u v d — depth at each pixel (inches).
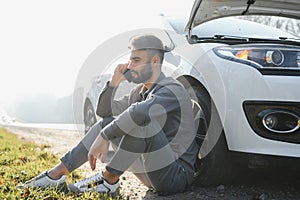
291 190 111.5
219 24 135.4
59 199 94.7
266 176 124.0
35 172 118.8
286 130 99.8
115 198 98.1
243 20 142.3
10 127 365.7
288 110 99.4
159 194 106.6
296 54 101.6
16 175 114.1
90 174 132.0
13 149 177.9
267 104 100.0
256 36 130.8
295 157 99.3
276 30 141.0
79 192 99.3
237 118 102.9
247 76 102.1
